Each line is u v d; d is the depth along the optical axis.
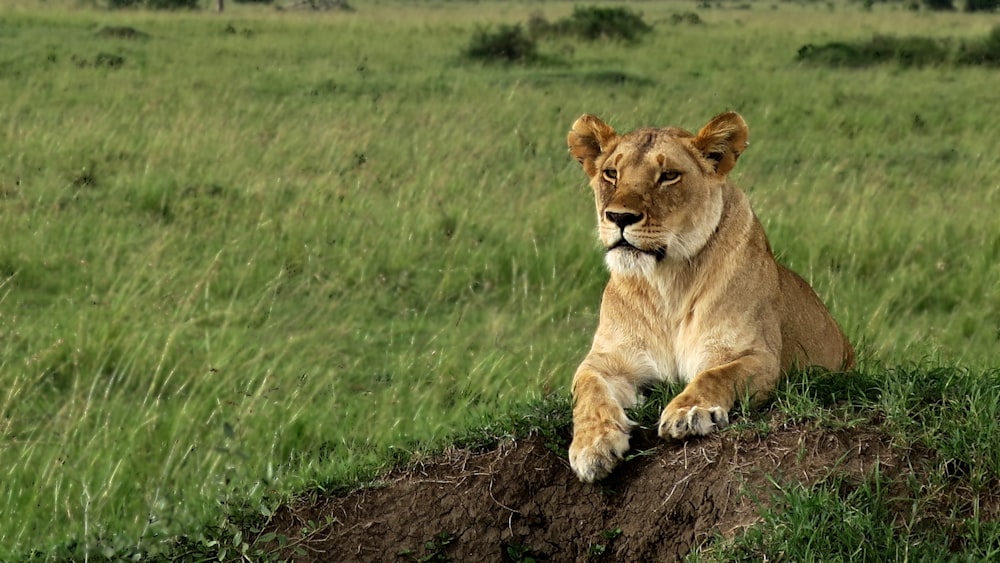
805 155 21.98
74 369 11.48
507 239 15.47
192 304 13.34
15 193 17.25
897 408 6.60
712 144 7.23
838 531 5.94
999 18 72.25
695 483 6.61
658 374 7.61
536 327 12.95
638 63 36.41
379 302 13.86
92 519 8.47
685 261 7.36
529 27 45.41
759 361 7.15
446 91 29.06
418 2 105.12
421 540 7.09
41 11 51.44
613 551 6.76
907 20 67.19
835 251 15.05
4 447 9.66
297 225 15.89
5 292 13.61
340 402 10.76
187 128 21.53
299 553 7.09
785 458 6.51
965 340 12.48
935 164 21.66
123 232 15.83
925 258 15.14
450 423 9.45
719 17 70.38
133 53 35.75
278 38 42.53
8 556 7.55
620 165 7.11
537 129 23.58
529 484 7.09
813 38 46.91
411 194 17.53
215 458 9.39
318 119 24.16
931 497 6.16
